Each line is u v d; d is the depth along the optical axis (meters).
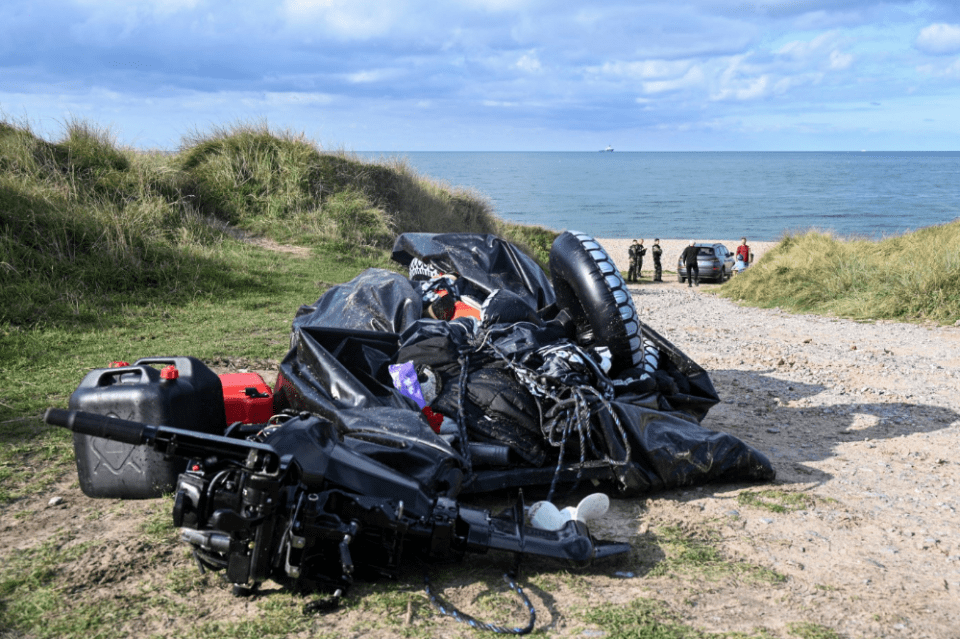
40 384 6.29
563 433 4.27
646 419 4.50
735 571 3.50
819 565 3.60
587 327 5.57
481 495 4.44
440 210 21.78
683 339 11.59
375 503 3.14
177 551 3.46
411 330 5.20
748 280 18.72
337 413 4.19
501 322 5.67
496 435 4.38
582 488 4.58
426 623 2.93
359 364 5.07
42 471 4.51
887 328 12.77
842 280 16.11
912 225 73.12
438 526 3.21
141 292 10.54
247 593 3.08
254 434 3.98
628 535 3.91
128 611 2.95
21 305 8.80
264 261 13.87
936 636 2.92
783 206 107.06
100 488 3.96
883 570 3.55
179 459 4.00
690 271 26.39
